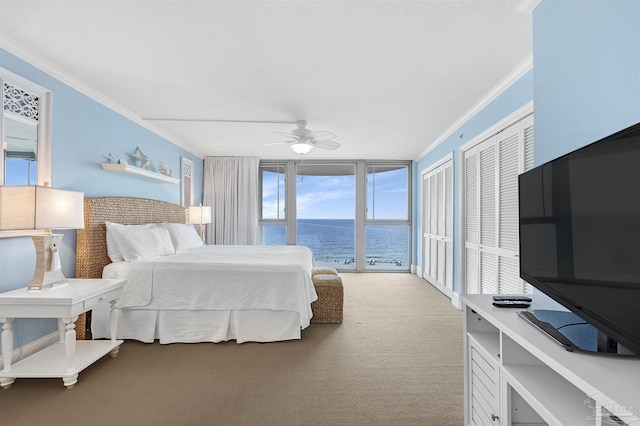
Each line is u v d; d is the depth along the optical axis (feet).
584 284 3.73
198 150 19.52
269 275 9.64
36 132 8.55
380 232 29.96
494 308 5.14
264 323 9.66
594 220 3.57
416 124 13.87
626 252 3.09
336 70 8.88
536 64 6.15
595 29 4.73
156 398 6.63
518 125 9.09
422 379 7.42
